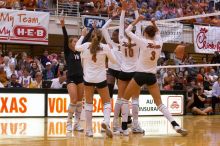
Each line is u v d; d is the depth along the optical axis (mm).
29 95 12062
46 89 12203
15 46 17906
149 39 7293
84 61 7398
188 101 15086
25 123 10039
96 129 8664
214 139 6934
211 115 14914
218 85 15656
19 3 17516
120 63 8328
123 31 7848
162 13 20141
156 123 10422
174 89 15352
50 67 15250
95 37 7207
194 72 17859
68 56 8312
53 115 12266
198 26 17594
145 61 7219
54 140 6699
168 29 17375
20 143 6254
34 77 14781
